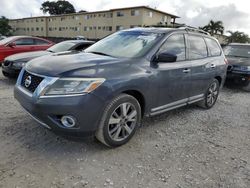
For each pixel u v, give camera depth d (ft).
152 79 12.64
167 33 14.37
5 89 21.47
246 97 25.43
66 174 9.66
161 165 10.79
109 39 15.53
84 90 10.10
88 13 170.09
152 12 148.05
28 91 10.95
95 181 9.39
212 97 19.66
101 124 10.92
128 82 11.35
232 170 10.82
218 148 12.84
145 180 9.67
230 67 28.02
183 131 14.73
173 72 13.98
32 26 214.07
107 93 10.62
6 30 217.15
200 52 17.06
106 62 11.48
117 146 11.94
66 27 188.65
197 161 11.35
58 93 10.00
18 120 14.23
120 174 9.93
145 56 12.76
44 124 10.60
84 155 11.10
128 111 12.00
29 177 9.29
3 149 11.03
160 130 14.55
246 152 12.63
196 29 17.10
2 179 9.04
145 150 11.99
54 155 10.91
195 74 16.05
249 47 32.17
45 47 35.83
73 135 10.43
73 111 9.97
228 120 17.42
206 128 15.53
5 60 24.39
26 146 11.44
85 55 12.95
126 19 149.69
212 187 9.58
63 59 11.80
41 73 10.62
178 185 9.52
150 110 13.28
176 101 15.10
